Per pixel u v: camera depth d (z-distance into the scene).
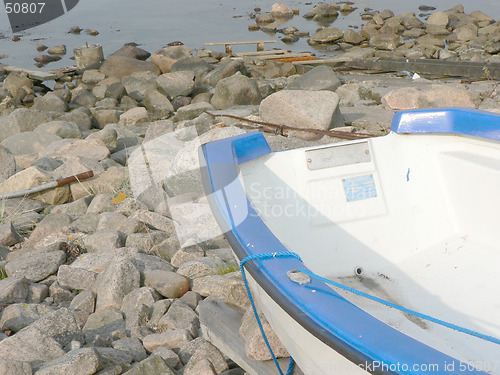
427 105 10.36
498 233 3.88
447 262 3.95
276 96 8.70
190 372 3.53
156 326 4.21
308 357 2.73
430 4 27.50
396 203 4.14
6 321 4.23
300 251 3.96
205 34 23.09
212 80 15.10
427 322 3.49
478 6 26.61
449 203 4.15
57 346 3.77
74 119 11.20
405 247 4.11
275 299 2.63
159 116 12.27
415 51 18.30
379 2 28.20
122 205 6.24
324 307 2.48
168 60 16.47
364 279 3.92
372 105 11.19
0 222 6.30
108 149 8.27
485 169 3.84
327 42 20.91
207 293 4.53
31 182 6.88
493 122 3.81
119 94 13.62
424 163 4.18
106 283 4.63
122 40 22.27
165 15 26.97
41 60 19.09
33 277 5.00
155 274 4.65
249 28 23.62
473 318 3.50
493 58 17.22
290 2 28.91
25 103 14.46
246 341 3.49
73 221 6.14
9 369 3.40
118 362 3.68
